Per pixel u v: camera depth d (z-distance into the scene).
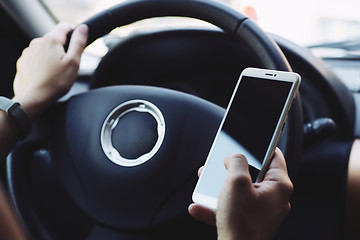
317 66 0.77
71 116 0.69
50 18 1.12
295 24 1.17
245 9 1.01
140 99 0.66
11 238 0.19
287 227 0.75
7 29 1.01
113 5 0.75
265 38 0.64
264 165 0.49
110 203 0.61
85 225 0.73
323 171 0.74
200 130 0.62
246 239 0.38
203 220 0.50
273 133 0.50
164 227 0.59
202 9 0.69
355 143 0.76
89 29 0.76
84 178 0.63
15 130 0.61
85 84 0.96
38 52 0.71
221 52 0.86
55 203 0.73
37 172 0.73
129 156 0.62
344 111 0.77
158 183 0.60
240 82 0.57
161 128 0.63
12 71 1.07
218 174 0.51
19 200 0.71
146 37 0.86
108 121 0.66
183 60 0.90
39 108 0.65
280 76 0.54
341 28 1.23
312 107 0.80
